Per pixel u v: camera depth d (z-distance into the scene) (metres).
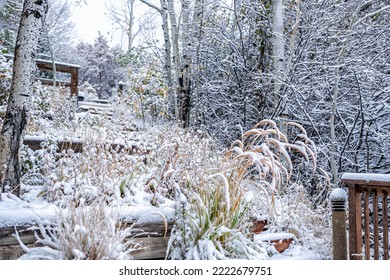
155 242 3.03
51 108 6.38
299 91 6.23
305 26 7.20
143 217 3.00
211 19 8.26
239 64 7.89
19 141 3.20
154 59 9.06
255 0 7.90
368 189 3.22
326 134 7.05
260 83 7.24
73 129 4.85
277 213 4.14
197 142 4.51
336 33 7.36
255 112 7.34
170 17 8.43
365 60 6.71
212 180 3.34
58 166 3.52
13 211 2.57
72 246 2.46
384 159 6.75
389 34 7.52
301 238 3.93
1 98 5.26
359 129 6.61
